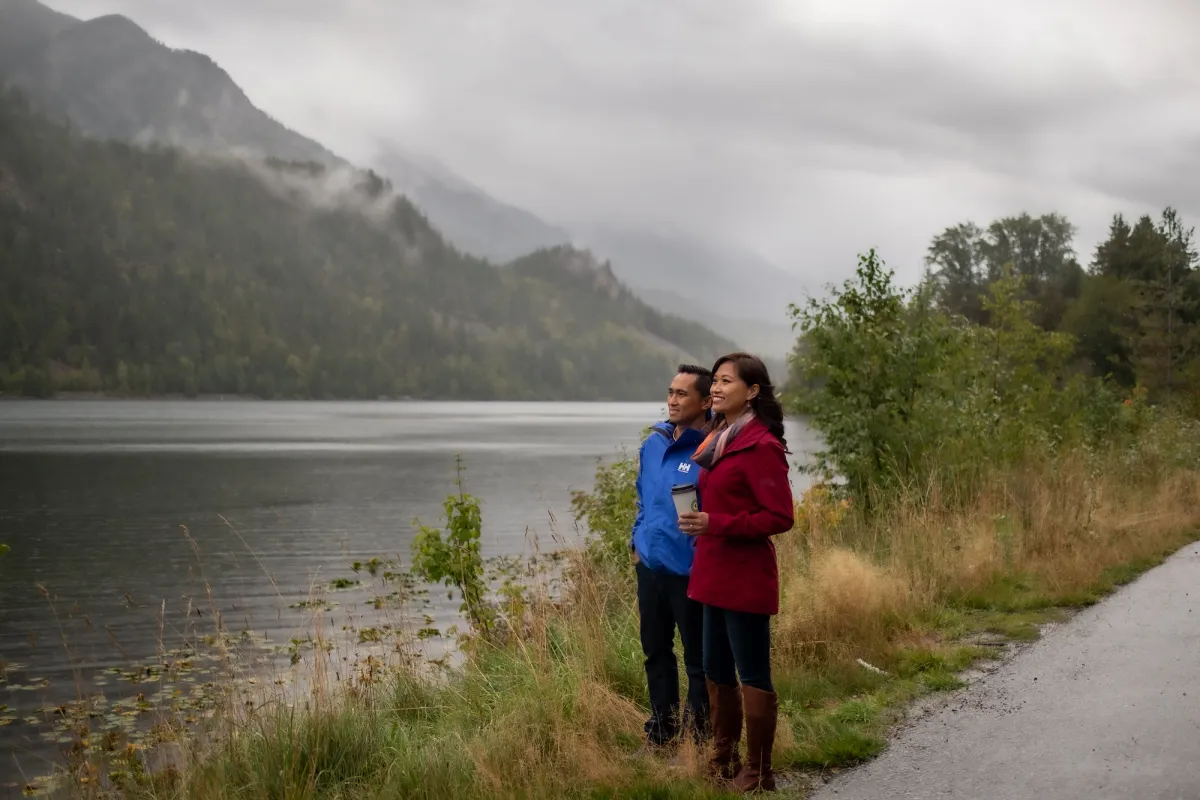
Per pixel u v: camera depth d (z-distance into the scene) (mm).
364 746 5062
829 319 11617
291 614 13219
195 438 76125
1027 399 15562
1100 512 11102
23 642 12055
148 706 8859
